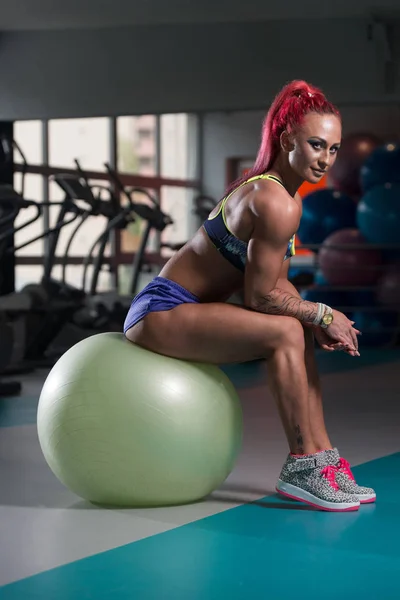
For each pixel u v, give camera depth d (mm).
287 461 2609
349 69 6785
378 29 6680
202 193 12219
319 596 1837
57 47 7395
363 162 8688
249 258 2439
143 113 7266
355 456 3410
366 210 8219
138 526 2385
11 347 5996
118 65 7285
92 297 7527
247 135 11906
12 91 7508
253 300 2480
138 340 2578
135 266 8164
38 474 3082
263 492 2789
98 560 2088
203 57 7102
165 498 2559
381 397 5152
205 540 2252
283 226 2383
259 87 6992
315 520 2439
